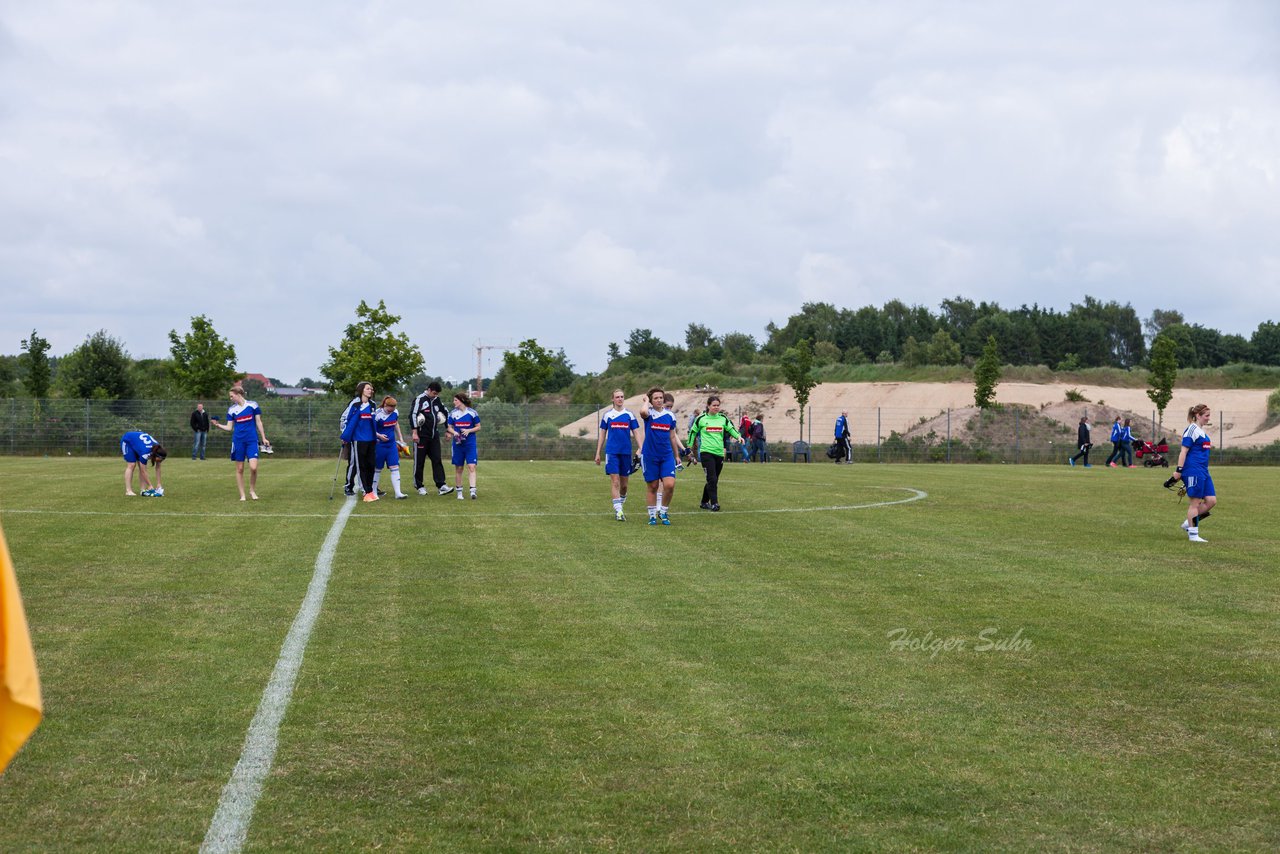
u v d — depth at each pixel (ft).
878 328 387.96
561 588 30.63
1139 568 35.99
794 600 29.09
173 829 13.56
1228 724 18.34
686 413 231.50
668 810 14.37
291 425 141.18
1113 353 416.67
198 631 24.45
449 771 15.70
